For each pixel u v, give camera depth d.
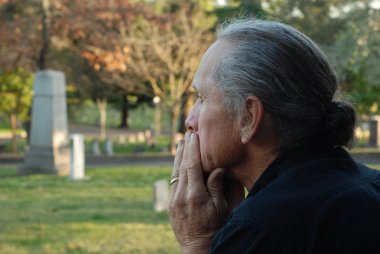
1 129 60.38
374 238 1.53
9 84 33.06
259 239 1.52
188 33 28.55
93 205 12.13
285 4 34.69
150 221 10.08
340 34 30.88
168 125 61.28
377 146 29.08
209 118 1.78
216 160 1.80
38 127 19.70
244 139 1.72
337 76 1.79
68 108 50.41
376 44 27.09
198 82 1.80
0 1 22.78
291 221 1.52
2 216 10.63
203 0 35.62
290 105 1.66
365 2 27.88
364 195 1.59
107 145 31.50
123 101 45.75
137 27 28.94
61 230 9.18
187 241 1.87
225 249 1.57
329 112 1.72
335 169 1.68
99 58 21.88
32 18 22.89
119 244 8.12
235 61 1.70
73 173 17.36
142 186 15.49
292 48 1.68
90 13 22.41
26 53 22.59
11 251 7.72
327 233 1.52
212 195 1.87
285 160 1.71
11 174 19.92
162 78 29.89
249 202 1.61
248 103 1.69
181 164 1.93
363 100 32.31
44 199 13.16
